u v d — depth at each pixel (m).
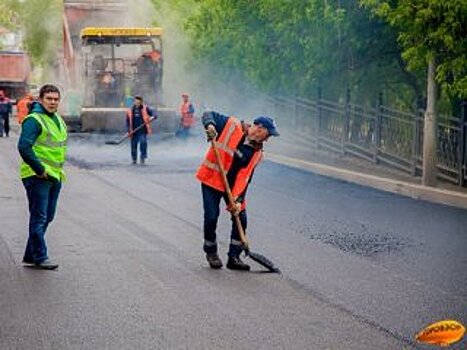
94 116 39.78
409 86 33.88
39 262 13.20
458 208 20.97
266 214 19.25
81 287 12.02
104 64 41.97
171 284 12.25
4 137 48.19
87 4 46.81
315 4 30.78
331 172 28.52
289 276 12.88
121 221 17.83
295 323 10.28
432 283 12.58
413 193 23.50
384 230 17.31
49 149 13.12
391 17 23.27
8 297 11.44
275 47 36.09
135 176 26.91
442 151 25.64
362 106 32.16
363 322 10.37
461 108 24.80
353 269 13.46
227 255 14.19
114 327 10.07
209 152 13.35
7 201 20.83
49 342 9.48
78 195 22.03
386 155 29.73
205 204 13.37
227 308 10.96
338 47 31.62
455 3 21.73
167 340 9.57
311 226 17.62
